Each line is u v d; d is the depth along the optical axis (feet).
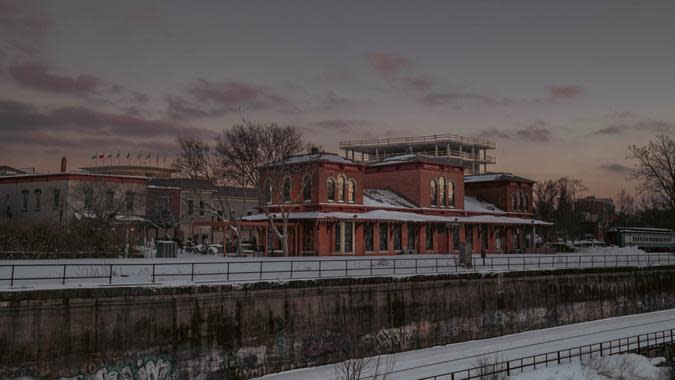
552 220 370.12
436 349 122.93
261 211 212.64
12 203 245.24
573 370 108.99
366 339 112.88
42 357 76.54
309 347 104.06
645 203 420.77
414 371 104.12
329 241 191.21
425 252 217.77
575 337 141.59
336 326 108.37
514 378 102.32
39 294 76.74
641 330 153.79
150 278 97.04
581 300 164.96
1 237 135.95
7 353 74.08
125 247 153.89
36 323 76.48
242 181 193.77
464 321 132.57
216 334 92.63
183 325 89.20
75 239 146.92
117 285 83.92
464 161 435.12
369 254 200.75
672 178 285.64
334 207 195.31
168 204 259.39
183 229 266.57
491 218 240.73
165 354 86.99
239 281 96.78
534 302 150.51
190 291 90.22
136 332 84.53
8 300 74.64
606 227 413.18
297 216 190.19
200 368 90.38
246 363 95.71
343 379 90.99
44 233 143.23
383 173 235.61
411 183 225.97
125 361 83.10
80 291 79.92
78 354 79.25
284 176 199.72
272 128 198.49
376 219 196.13
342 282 110.32
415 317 122.72
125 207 240.73
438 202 229.86
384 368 105.19
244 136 191.42
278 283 100.78
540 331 148.15
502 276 142.92
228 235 258.98
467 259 148.97
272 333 99.45
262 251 201.77
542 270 153.89
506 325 142.31
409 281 122.31
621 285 179.52
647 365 115.96
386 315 117.19
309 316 104.83
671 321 168.35
